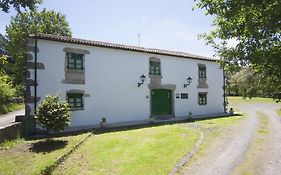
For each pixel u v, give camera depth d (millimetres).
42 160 8391
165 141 11344
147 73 18859
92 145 10625
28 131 12969
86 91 15914
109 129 14836
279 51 4453
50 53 14734
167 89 20141
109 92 16859
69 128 14672
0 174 7191
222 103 24234
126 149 9930
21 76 34844
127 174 7348
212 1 4785
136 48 18594
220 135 13234
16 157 8797
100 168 7848
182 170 7836
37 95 14148
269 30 4266
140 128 15148
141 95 18453
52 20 40656
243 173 7621
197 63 22266
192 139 11906
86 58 16047
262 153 9812
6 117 16734
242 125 16812
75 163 8344
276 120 19656
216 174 7527
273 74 4672
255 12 4242
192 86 21703
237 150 10219
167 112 20141
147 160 8570
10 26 38688
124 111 17469
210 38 6012
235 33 4902
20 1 14859
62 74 15047
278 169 7957
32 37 14281
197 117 20531
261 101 40625
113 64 17172
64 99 15016
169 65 20250
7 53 39438
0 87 21203
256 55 4617
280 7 3809
